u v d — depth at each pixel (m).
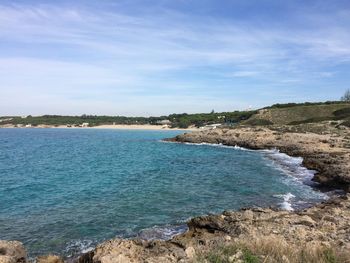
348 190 30.09
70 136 137.00
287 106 152.38
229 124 148.25
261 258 9.53
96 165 49.53
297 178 38.00
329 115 127.06
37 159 57.75
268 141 77.12
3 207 24.88
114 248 13.66
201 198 27.55
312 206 23.91
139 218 21.95
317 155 49.75
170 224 20.80
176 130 182.62
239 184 33.84
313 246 10.48
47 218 22.02
